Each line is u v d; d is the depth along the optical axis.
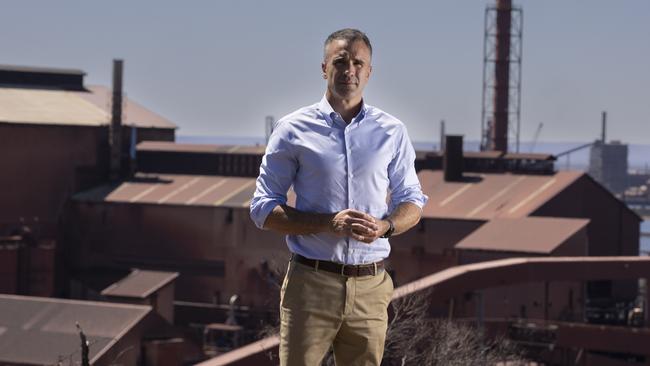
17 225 102.38
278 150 8.34
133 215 99.69
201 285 95.44
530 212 84.12
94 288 99.12
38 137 104.00
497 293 67.94
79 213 102.88
